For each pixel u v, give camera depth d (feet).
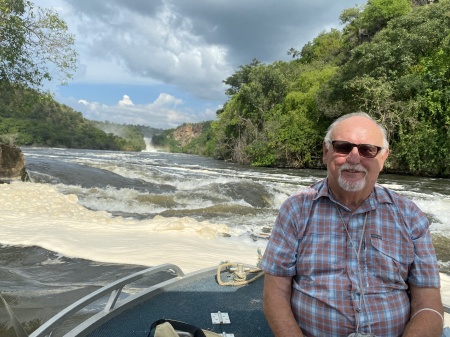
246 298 10.13
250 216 36.81
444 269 22.22
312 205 7.06
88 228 25.84
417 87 89.25
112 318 8.72
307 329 6.95
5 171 45.11
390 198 7.04
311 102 124.67
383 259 6.72
